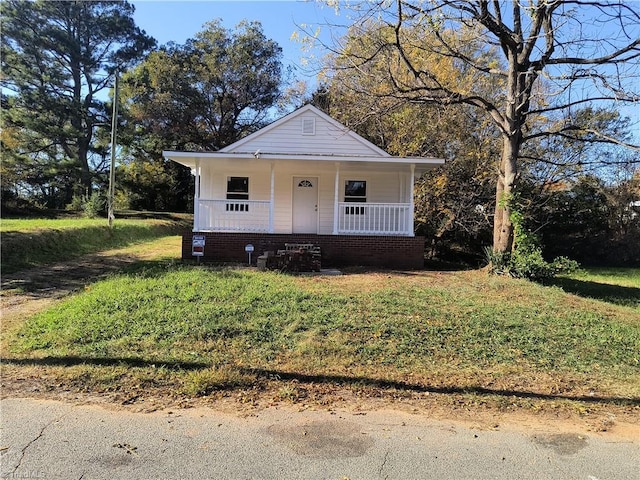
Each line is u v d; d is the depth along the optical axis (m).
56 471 3.20
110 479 3.12
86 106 36.19
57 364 5.26
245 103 41.59
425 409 4.41
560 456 3.58
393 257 13.50
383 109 12.70
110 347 5.77
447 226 18.44
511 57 11.68
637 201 23.12
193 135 40.81
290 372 5.21
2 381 4.78
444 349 6.12
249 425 3.97
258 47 41.41
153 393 4.59
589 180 20.58
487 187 18.42
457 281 10.80
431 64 17.23
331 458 3.46
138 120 38.19
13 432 3.73
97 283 9.38
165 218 34.06
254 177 16.38
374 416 4.22
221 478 3.17
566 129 12.38
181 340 6.05
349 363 5.54
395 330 6.66
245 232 13.44
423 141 18.95
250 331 6.42
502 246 12.16
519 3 10.62
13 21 32.06
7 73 31.62
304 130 16.19
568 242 23.28
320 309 7.45
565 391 5.00
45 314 7.21
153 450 3.51
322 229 16.42
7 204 29.94
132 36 38.31
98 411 4.16
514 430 4.02
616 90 10.52
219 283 8.87
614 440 3.88
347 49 11.81
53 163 33.31
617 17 9.62
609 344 6.68
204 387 4.70
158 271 10.38
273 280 9.55
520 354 6.09
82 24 36.12
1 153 31.69
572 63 11.68
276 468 3.31
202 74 39.12
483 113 18.62
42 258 13.23
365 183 16.52
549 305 8.69
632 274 18.95
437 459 3.49
